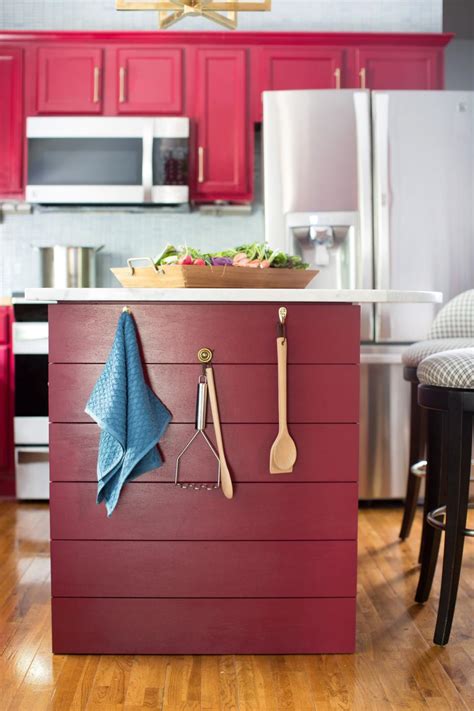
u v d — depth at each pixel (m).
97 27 4.55
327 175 3.84
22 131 4.28
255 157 4.60
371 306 3.86
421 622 2.31
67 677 1.95
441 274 3.88
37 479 3.98
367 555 2.98
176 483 2.07
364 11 4.57
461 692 1.87
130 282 2.24
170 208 4.50
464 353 2.11
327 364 2.08
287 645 2.10
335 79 4.28
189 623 2.09
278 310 2.06
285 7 4.56
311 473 2.09
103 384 2.01
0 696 1.85
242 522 2.09
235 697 1.84
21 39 4.26
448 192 3.87
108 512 2.04
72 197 4.18
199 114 4.29
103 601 2.09
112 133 4.17
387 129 3.84
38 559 2.96
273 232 3.86
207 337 2.06
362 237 3.83
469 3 5.57
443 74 4.31
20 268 4.59
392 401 3.86
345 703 1.82
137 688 1.89
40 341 3.92
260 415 2.07
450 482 2.11
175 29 4.54
